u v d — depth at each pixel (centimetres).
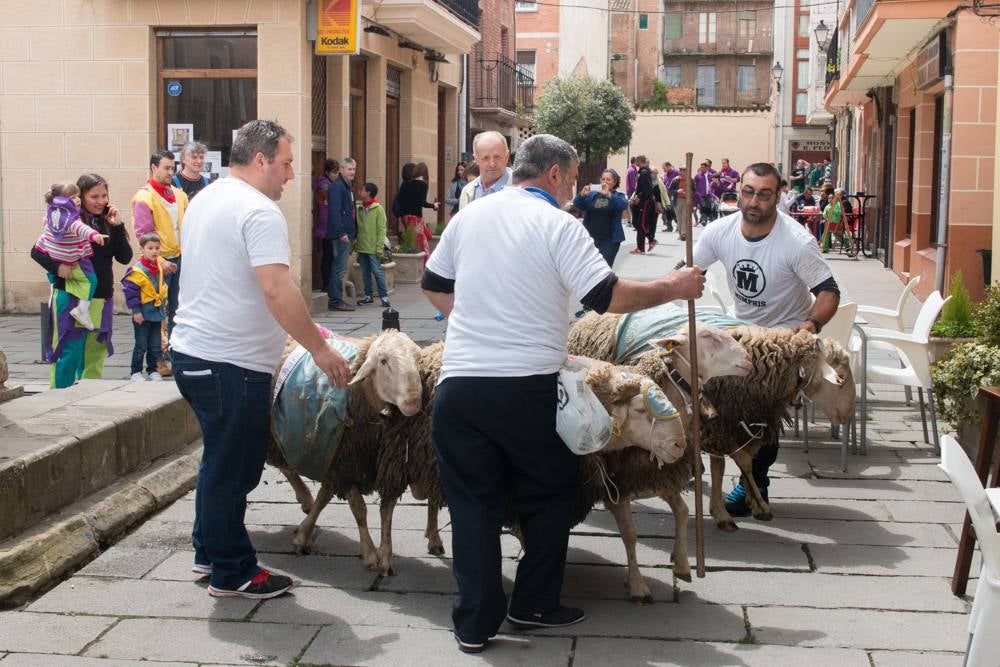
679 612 457
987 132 1219
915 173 1612
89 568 505
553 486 426
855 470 678
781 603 467
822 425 793
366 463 497
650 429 443
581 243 410
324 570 509
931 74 1412
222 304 452
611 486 462
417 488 488
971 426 635
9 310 1386
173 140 1362
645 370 506
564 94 3516
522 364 409
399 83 1795
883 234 2131
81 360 829
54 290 813
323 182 1398
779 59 5156
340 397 485
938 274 1240
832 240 2359
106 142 1358
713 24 6300
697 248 614
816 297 585
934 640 427
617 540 552
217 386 454
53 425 581
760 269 588
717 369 501
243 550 471
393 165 1795
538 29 4069
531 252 411
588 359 462
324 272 1412
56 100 1360
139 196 962
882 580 493
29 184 1374
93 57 1348
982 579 353
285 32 1308
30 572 476
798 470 679
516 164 434
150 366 929
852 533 560
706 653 416
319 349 450
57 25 1350
